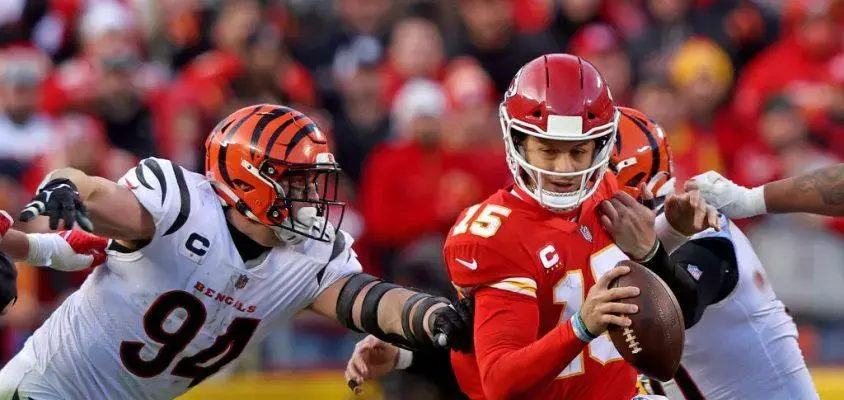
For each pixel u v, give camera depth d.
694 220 14.51
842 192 15.09
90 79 30.05
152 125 30.12
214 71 30.00
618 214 14.48
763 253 28.61
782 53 35.31
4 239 15.44
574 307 14.32
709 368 16.58
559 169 14.04
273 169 15.46
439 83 33.22
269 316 16.31
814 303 28.17
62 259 15.91
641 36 36.31
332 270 16.39
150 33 33.75
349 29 34.84
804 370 16.91
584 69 14.27
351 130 31.48
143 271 15.73
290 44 34.00
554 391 14.52
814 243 28.47
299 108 30.94
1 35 33.88
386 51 34.62
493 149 31.06
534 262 14.12
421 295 15.82
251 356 25.38
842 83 34.97
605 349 14.64
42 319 24.83
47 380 16.62
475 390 15.29
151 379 16.50
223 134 15.73
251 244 15.92
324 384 24.86
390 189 29.53
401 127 30.64
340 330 26.41
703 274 15.44
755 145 33.53
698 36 36.53
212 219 15.72
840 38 35.41
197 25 33.34
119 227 15.06
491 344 13.88
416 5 35.12
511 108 14.26
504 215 14.32
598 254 14.44
